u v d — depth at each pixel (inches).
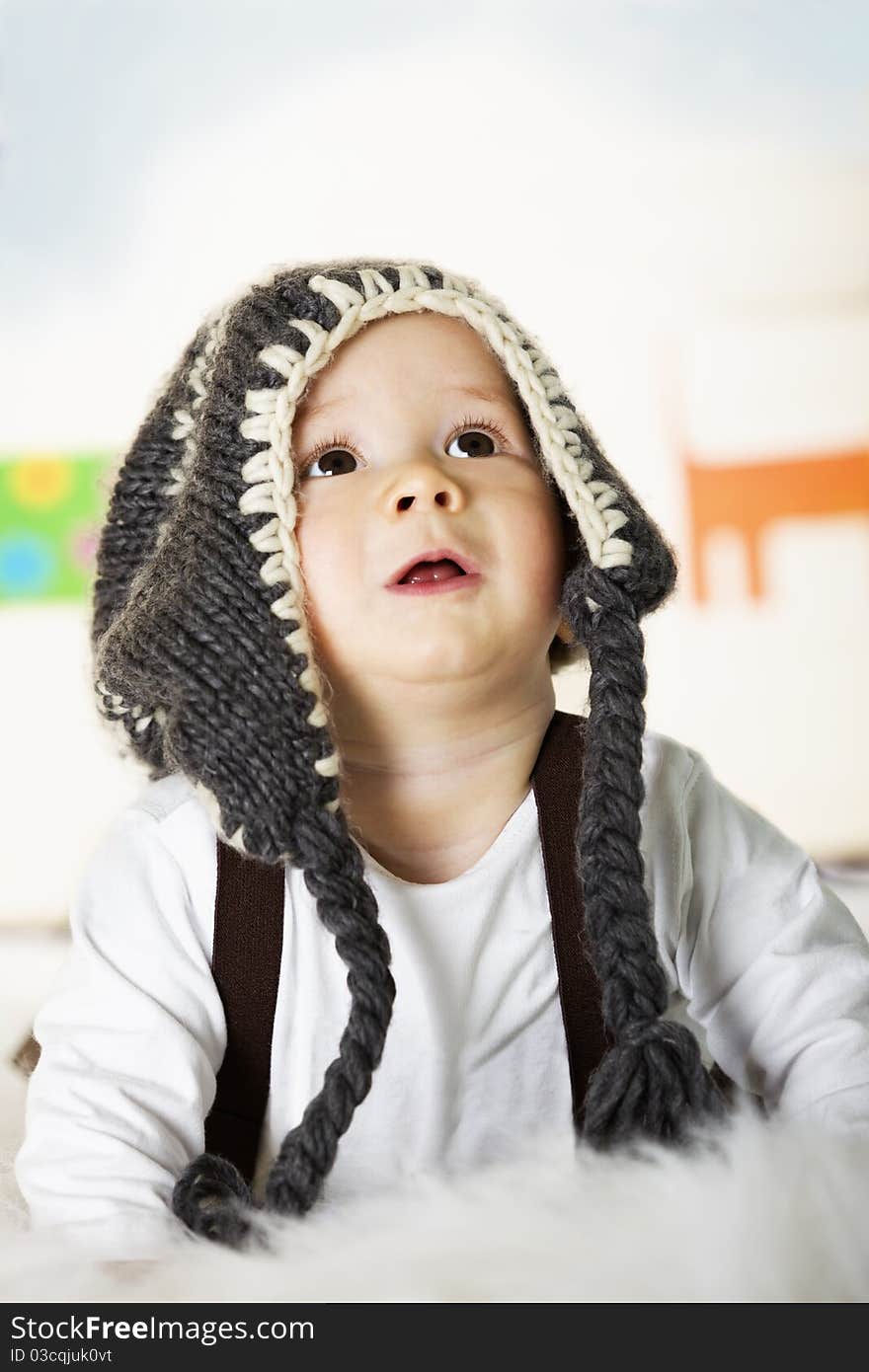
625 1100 26.1
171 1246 24.7
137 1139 28.2
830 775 86.7
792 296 89.2
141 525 35.4
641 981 27.3
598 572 31.1
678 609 87.3
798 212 89.6
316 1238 23.3
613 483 32.6
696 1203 21.2
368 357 31.4
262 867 31.6
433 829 32.1
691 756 36.4
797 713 87.1
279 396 30.5
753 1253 20.1
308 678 29.1
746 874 34.7
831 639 87.6
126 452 36.5
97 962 30.6
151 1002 30.1
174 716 29.2
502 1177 24.5
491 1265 20.8
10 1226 28.5
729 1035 33.6
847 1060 31.1
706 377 88.3
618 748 29.5
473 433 31.6
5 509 85.0
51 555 84.7
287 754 28.5
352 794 31.5
